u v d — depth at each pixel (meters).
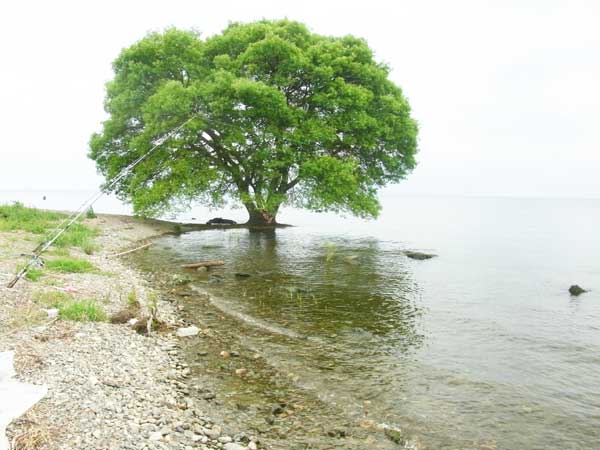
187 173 27.91
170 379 7.30
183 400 6.59
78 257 16.03
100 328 9.00
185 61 28.47
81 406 5.73
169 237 26.27
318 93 27.36
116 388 6.49
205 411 6.38
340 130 28.75
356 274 16.58
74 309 9.34
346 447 5.62
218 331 9.94
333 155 30.19
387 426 6.17
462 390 7.31
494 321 11.12
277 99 25.27
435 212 83.31
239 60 27.53
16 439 4.77
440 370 8.09
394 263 19.31
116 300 11.10
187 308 11.60
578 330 10.50
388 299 13.05
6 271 11.74
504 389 7.36
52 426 5.15
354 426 6.16
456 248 25.59
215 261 18.08
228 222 35.41
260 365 8.19
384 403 6.84
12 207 27.44
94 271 14.01
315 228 37.28
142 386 6.78
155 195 27.61
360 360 8.50
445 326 10.66
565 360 8.65
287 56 26.45
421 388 7.37
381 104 29.44
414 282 15.47
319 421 6.27
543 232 40.03
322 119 27.56
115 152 32.16
